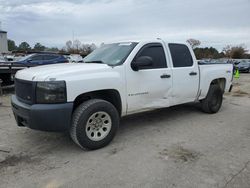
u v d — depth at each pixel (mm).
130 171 3434
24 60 15492
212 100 6531
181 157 3881
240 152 4098
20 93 4098
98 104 4035
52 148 4227
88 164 3639
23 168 3512
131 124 5605
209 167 3555
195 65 5820
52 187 3047
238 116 6508
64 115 3699
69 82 3729
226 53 70250
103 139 4184
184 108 7195
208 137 4816
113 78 4238
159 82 4980
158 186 3068
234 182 3164
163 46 5176
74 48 51438
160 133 5012
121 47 4891
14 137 4742
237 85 14578
